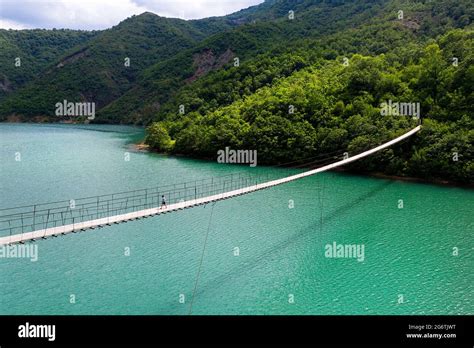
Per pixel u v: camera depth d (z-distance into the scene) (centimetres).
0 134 15200
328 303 3297
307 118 9619
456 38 9675
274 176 8019
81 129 17850
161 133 11569
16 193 6328
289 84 11538
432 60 8938
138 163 9444
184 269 3875
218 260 4097
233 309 3183
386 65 10156
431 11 14925
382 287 3562
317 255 4228
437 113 8000
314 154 8831
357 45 14000
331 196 6556
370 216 5500
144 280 3644
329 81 10738
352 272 3844
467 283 3628
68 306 3183
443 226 5078
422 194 6594
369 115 8588
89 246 4441
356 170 8194
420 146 7631
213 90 13812
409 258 4147
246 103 11412
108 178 7600
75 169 8425
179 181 7419
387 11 17712
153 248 4400
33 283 3572
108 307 3175
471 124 7400
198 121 11800
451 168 7094
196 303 3256
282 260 4097
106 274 3753
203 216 5550
